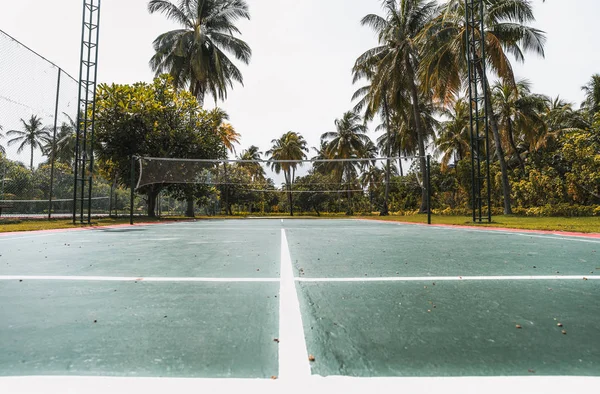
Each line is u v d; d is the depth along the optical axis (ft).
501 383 3.83
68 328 5.54
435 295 7.64
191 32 71.61
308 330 5.47
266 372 4.10
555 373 4.05
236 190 117.91
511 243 19.12
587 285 8.61
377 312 6.41
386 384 3.82
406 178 106.32
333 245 18.25
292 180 123.75
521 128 72.33
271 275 9.93
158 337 5.17
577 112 81.10
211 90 76.79
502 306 6.79
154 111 59.06
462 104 86.74
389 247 17.21
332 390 3.70
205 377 3.97
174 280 9.24
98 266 11.51
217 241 20.59
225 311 6.47
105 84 59.11
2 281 9.09
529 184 67.10
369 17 74.90
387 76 71.56
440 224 43.32
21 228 31.83
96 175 66.69
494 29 56.49
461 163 83.87
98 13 39.14
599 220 44.65
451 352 4.64
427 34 61.11
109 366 4.23
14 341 4.99
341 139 115.03
